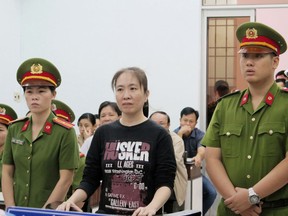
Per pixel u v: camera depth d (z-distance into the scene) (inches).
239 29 89.5
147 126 81.8
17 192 97.7
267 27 86.6
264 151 84.5
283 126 84.3
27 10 254.7
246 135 86.8
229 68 238.4
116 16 246.4
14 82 250.4
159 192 76.3
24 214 55.5
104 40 247.8
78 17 249.8
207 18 240.5
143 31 244.1
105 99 247.6
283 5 233.0
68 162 97.1
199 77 238.7
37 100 96.9
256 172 84.8
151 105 242.4
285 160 82.2
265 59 86.4
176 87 240.7
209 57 240.4
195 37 238.8
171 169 79.6
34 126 99.4
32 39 254.1
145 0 243.4
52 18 252.4
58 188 95.0
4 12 239.1
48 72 97.7
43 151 97.1
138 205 78.7
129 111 81.1
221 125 90.3
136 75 81.4
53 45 252.4
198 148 191.6
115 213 79.8
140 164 79.4
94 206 118.3
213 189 196.1
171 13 241.3
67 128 98.5
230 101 91.0
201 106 240.1
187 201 161.0
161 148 80.0
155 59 242.8
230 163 87.6
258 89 87.7
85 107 249.4
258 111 86.6
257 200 81.5
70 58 250.7
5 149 101.0
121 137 82.1
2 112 117.6
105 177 81.8
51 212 54.9
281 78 185.6
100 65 248.1
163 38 242.2
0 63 236.8
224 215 88.1
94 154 84.0
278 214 83.0
